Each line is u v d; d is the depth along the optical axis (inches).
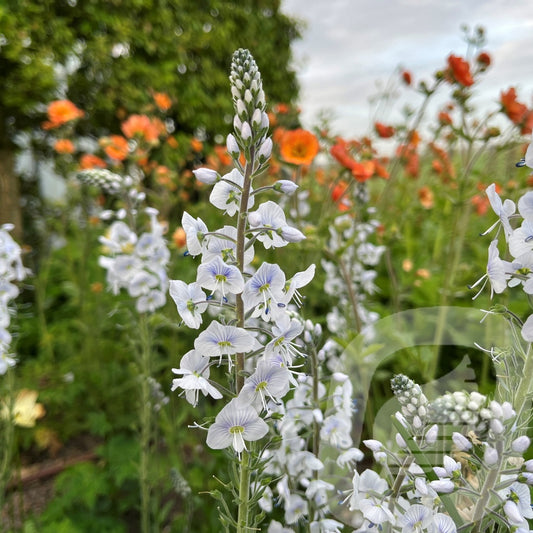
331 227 112.0
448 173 168.4
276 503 65.5
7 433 99.2
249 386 44.6
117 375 152.4
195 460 109.8
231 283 44.1
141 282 102.9
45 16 259.0
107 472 119.6
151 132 159.5
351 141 145.8
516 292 126.6
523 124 107.6
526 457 46.4
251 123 44.7
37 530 104.3
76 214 220.1
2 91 245.8
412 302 147.7
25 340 184.5
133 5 290.0
